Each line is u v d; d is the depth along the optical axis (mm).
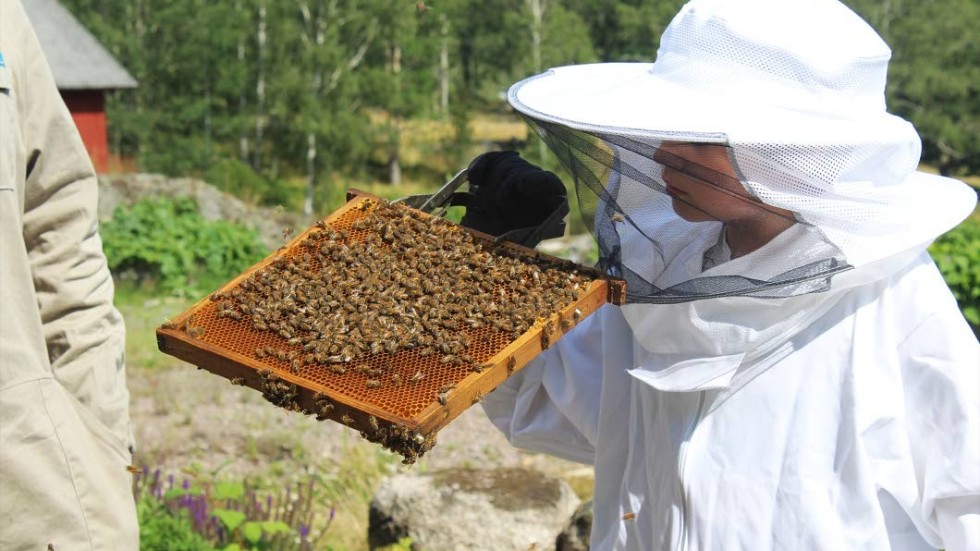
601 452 2490
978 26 50625
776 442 2090
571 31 43781
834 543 2021
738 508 2096
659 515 2264
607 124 1965
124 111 38281
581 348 2541
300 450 5816
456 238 2299
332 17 39531
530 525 4145
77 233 2010
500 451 6305
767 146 1870
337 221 2379
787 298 2008
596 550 2492
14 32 1910
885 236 1958
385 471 5543
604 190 2057
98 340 2037
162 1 39438
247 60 40344
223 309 2070
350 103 41000
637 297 2049
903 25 50938
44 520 1773
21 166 1848
